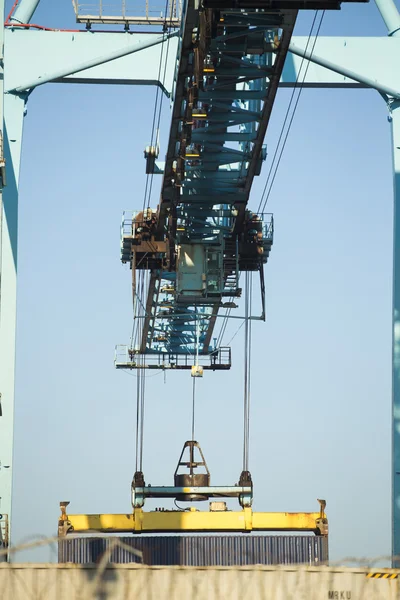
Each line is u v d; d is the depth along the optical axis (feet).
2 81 247.91
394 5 350.23
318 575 164.76
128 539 293.84
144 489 309.42
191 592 163.02
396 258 328.70
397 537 314.96
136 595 162.20
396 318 325.83
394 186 335.88
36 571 162.30
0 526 313.73
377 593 164.45
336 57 347.77
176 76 272.92
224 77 267.59
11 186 339.16
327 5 226.79
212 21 240.53
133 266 348.18
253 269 355.36
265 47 254.47
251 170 299.79
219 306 360.89
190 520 304.71
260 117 277.64
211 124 282.77
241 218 331.77
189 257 341.41
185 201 313.73
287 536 298.56
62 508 301.02
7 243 334.03
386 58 347.97
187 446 338.95
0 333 328.90
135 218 351.05
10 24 351.87
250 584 163.22
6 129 344.90
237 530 305.73
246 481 312.29
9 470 323.57
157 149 323.78
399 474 318.86
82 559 296.30
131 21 354.74
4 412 325.42
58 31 352.69
